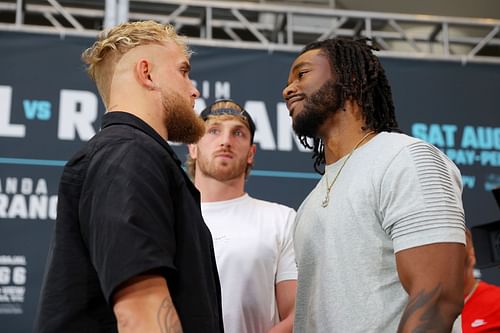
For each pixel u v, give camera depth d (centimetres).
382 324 136
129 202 115
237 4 421
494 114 405
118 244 112
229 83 390
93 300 120
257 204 246
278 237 236
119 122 133
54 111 368
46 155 359
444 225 130
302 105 163
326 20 495
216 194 245
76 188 124
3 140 357
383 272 139
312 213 158
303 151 380
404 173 137
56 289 120
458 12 540
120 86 141
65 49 381
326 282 147
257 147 378
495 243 219
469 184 389
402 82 405
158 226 117
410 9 537
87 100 373
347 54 164
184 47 152
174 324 112
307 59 167
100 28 485
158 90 141
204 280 128
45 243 344
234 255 229
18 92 367
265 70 395
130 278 110
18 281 336
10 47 375
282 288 230
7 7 454
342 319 142
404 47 523
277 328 215
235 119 248
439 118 401
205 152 246
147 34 146
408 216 132
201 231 135
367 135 159
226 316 221
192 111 146
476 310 254
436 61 412
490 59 415
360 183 146
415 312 124
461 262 129
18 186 350
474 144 398
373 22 504
